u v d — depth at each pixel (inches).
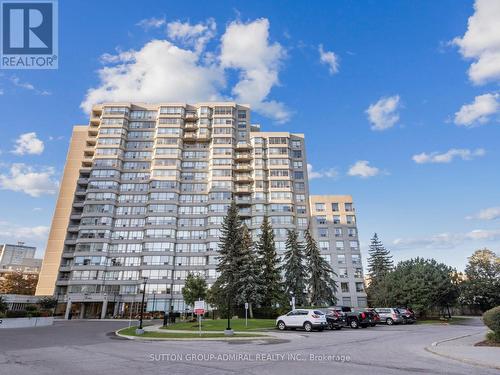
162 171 2992.1
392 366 395.2
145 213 2886.3
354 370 369.4
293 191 2992.1
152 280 2623.0
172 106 3238.2
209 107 3277.6
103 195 2883.9
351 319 1147.3
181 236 2837.1
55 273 2689.5
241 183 3061.0
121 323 1628.9
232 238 1803.6
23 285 3171.8
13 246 5831.7
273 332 944.3
